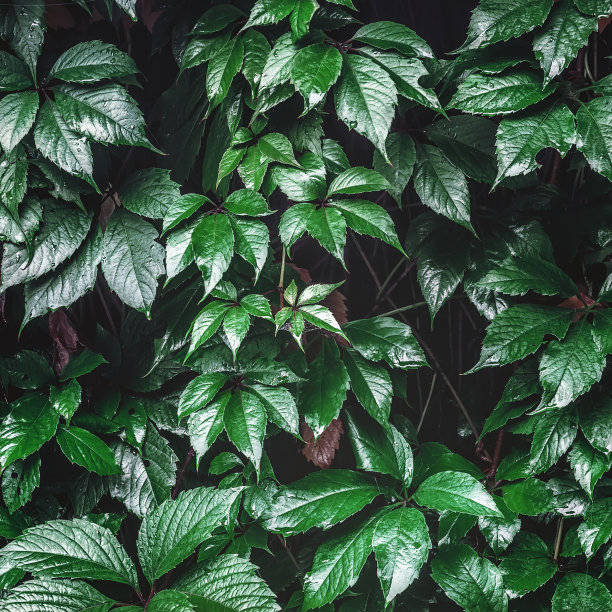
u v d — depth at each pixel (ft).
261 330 4.65
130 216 4.65
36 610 4.35
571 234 4.91
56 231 4.61
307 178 4.52
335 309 4.86
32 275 4.58
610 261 4.89
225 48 4.56
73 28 4.97
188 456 4.86
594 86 4.53
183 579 4.50
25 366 4.67
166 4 4.88
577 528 4.66
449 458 4.74
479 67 4.50
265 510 4.62
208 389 4.51
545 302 4.84
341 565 4.55
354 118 4.45
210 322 4.43
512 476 4.68
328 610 4.66
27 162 4.56
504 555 4.67
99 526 4.50
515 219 4.83
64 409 4.59
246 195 4.50
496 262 4.77
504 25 4.43
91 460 4.56
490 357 4.50
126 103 4.52
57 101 4.52
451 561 4.62
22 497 4.61
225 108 4.62
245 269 4.66
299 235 4.45
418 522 4.48
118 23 5.04
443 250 4.78
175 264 4.48
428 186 4.66
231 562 4.50
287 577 4.87
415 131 4.71
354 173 4.51
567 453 4.76
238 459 4.68
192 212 4.48
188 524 4.46
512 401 4.68
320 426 4.56
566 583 4.58
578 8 4.41
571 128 4.44
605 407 4.53
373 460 4.67
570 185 5.08
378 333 4.65
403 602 4.83
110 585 4.63
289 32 4.50
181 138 4.81
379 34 4.52
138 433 4.70
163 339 4.65
